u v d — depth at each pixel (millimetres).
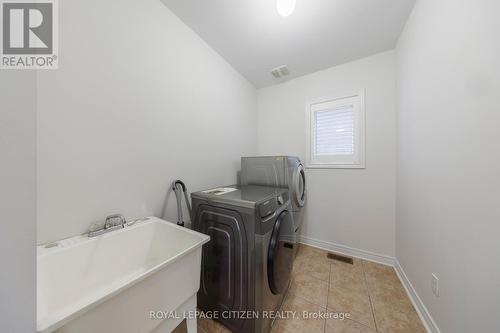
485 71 721
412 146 1395
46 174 837
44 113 824
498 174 673
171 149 1416
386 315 1257
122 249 1015
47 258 758
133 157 1171
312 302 1378
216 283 1211
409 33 1420
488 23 703
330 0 1275
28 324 377
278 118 2572
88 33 956
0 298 340
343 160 2154
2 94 344
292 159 1973
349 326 1173
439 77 1030
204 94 1732
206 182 1763
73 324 497
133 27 1152
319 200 2287
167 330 796
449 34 939
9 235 351
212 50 1827
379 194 1945
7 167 347
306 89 2350
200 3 1320
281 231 1244
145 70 1226
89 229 969
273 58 1999
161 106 1335
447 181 967
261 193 1362
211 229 1229
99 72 1001
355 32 1604
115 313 592
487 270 718
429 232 1148
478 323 759
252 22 1499
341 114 2168
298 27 1547
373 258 1973
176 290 811
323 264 1913
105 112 1030
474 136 781
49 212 849
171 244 1074
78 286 842
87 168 966
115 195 1085
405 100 1529
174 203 1438
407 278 1505
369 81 1962
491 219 702
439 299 1038
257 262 1031
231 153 2139
